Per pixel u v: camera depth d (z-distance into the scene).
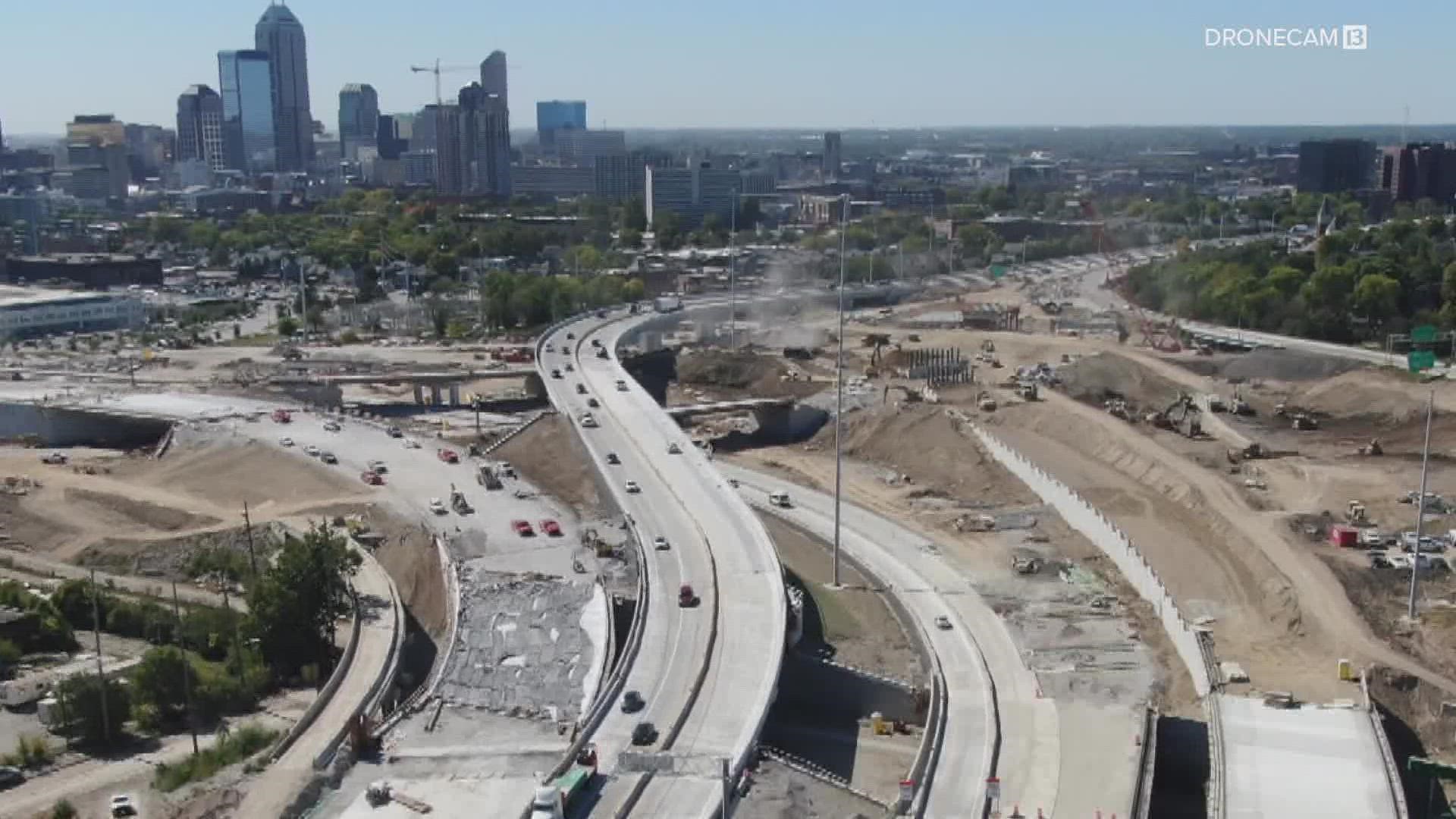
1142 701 139.88
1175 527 198.38
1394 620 158.00
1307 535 187.38
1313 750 119.62
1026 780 122.69
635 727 126.38
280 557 164.00
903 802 115.50
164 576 195.12
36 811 123.88
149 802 124.56
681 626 151.25
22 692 149.88
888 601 175.38
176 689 147.00
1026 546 196.38
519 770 122.19
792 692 150.88
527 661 148.00
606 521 198.12
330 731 134.88
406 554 188.50
